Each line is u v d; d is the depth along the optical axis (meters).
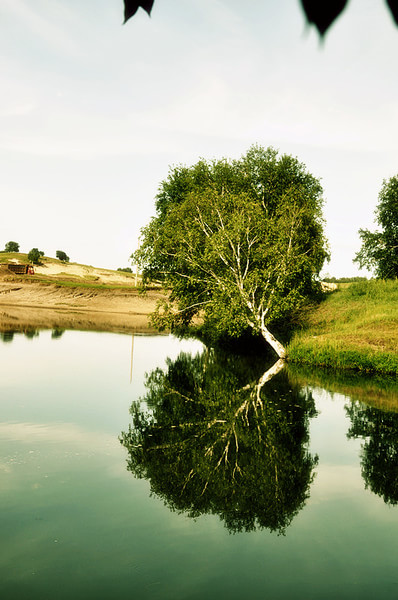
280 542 6.29
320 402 15.20
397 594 5.12
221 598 4.95
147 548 6.01
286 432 11.69
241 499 7.68
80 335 34.47
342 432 11.74
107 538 6.18
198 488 8.08
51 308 61.53
